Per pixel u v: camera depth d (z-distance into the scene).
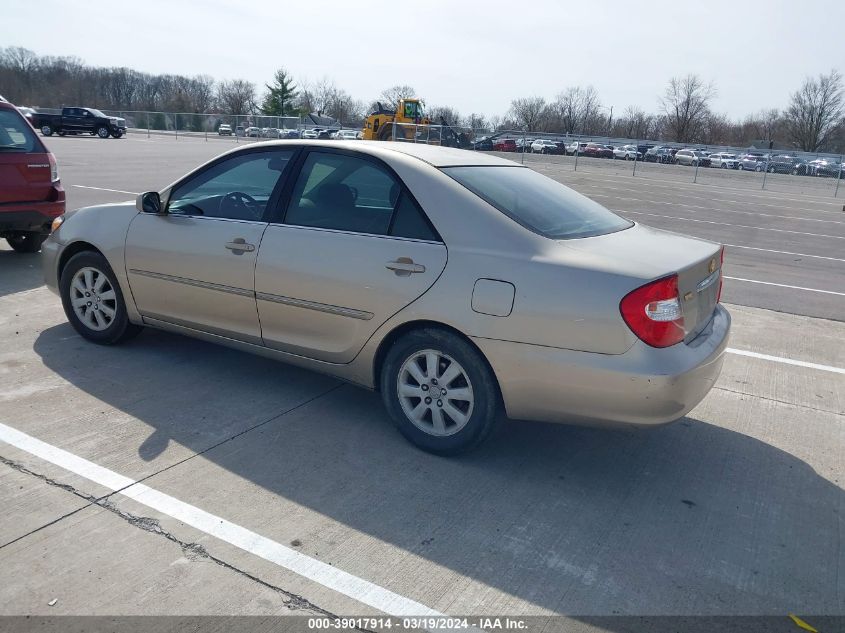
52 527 3.03
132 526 3.07
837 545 3.21
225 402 4.42
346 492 3.45
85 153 26.92
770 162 40.81
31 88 91.62
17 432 3.87
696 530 3.28
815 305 7.86
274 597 2.67
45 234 8.20
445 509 3.34
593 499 3.51
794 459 4.06
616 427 3.40
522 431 4.26
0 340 5.30
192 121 52.38
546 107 84.62
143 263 4.75
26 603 2.58
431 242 3.69
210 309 4.52
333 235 3.97
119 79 94.25
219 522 3.13
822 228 16.38
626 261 3.40
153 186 15.73
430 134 35.47
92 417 4.11
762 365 5.67
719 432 4.38
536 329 3.38
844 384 5.31
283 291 4.12
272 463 3.69
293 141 4.36
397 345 3.81
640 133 83.12
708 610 2.73
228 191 4.49
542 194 4.16
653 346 3.27
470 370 3.61
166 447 3.80
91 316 5.25
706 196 24.62
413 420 3.88
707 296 3.82
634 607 2.72
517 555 3.01
